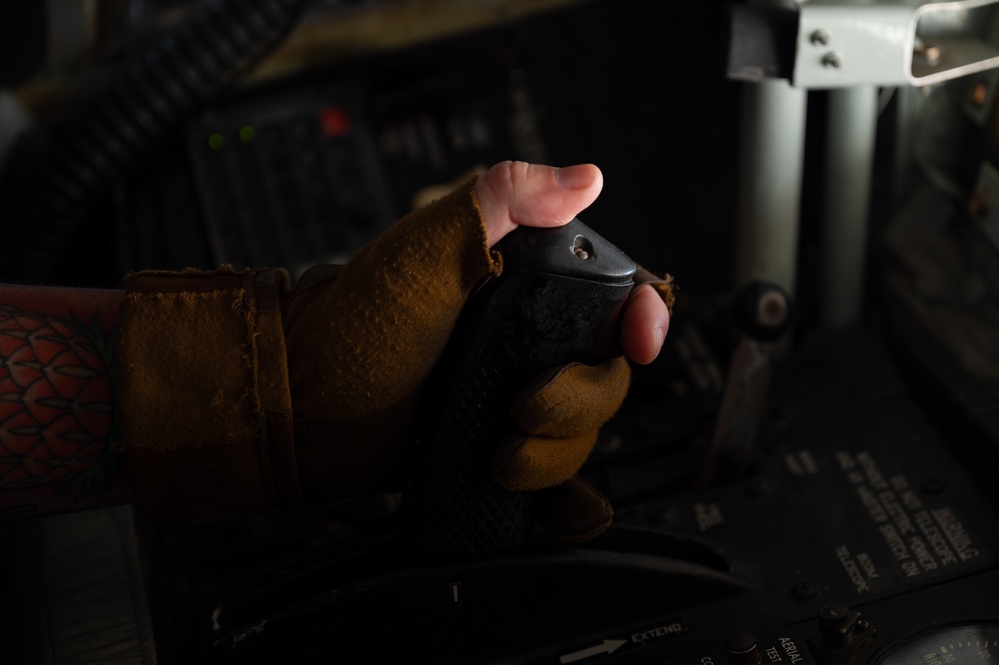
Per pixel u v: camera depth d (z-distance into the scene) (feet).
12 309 2.31
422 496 2.36
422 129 3.73
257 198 3.64
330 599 2.43
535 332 2.24
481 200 2.21
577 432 2.27
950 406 2.87
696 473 2.89
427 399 2.33
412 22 3.84
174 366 2.22
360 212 3.59
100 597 2.64
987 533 2.61
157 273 2.28
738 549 2.64
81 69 3.59
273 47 3.71
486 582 2.42
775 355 3.13
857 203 3.07
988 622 2.44
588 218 3.60
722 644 2.44
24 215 3.67
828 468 2.80
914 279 3.11
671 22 3.88
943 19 2.71
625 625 2.48
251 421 2.23
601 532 2.36
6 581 2.92
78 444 2.29
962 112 2.92
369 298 2.22
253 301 2.26
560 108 3.75
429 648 2.43
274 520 2.81
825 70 2.65
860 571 2.57
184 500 2.30
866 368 3.05
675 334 3.34
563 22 3.90
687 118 3.73
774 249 3.09
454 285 2.22
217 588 2.67
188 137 3.73
